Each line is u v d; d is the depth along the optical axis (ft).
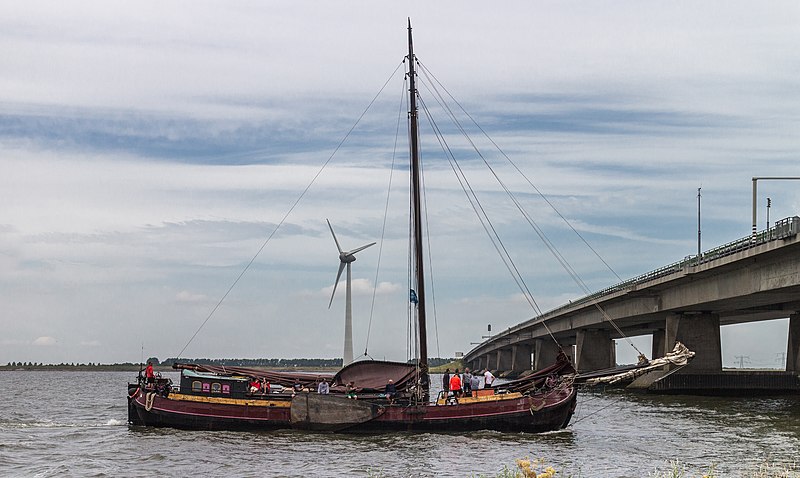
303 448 160.04
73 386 609.83
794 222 208.44
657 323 419.54
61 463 147.23
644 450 154.61
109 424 219.00
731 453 150.71
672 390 328.49
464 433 177.27
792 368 340.80
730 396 321.93
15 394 435.12
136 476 134.62
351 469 137.08
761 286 240.94
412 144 209.26
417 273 202.18
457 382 181.68
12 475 136.56
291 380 197.47
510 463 140.36
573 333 536.01
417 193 207.21
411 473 132.57
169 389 191.93
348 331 316.60
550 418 177.06
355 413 178.09
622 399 299.79
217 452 156.46
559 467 136.05
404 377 189.16
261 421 182.39
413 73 210.79
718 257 261.65
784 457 145.48
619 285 366.43
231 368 200.13
